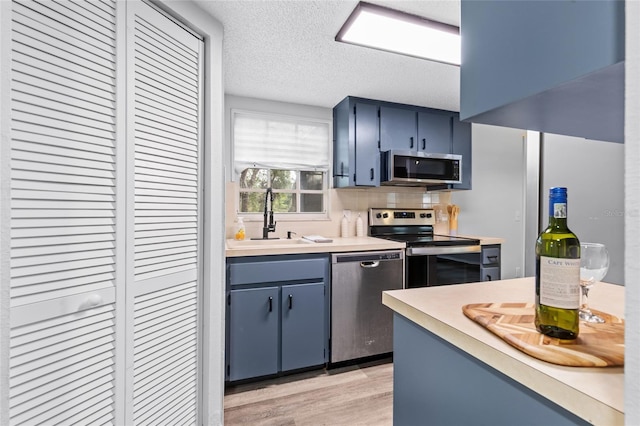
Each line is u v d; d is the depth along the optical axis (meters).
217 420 1.66
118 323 1.23
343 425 1.73
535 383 0.55
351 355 2.34
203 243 1.64
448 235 3.30
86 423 1.13
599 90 0.54
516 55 0.59
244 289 2.09
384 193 3.19
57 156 1.05
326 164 3.01
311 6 1.55
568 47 0.50
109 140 1.20
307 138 2.95
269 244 2.56
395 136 2.87
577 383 0.51
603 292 1.07
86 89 1.13
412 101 2.84
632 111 0.36
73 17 1.09
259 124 2.80
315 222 2.93
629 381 0.36
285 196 2.95
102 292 1.18
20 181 0.97
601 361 0.55
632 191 0.36
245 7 1.56
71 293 1.09
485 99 0.66
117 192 1.23
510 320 0.76
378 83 2.45
